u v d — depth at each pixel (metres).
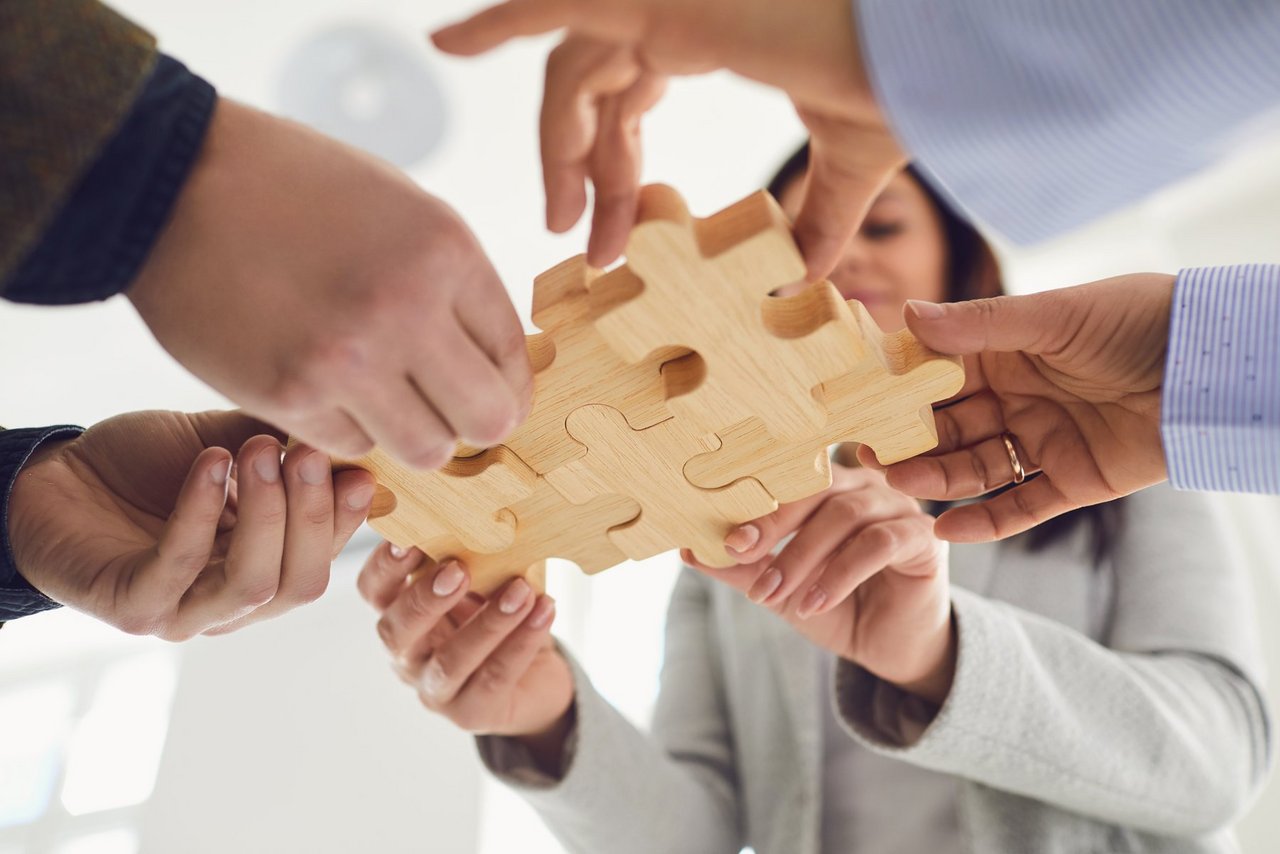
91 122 0.46
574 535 0.71
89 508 0.65
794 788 1.05
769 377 0.57
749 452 0.63
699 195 2.55
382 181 0.49
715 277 0.51
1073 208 0.46
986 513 0.71
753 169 2.47
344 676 2.62
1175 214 2.23
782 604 0.84
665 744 1.19
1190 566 1.05
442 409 0.49
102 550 0.62
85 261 0.47
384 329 0.46
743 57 0.44
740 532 0.68
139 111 0.47
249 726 2.58
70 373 2.62
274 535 0.60
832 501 0.76
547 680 0.96
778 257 0.50
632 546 0.71
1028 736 0.84
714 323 0.53
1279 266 0.61
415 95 2.19
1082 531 1.12
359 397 0.47
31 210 0.46
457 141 2.30
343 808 2.40
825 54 0.43
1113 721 0.87
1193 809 0.89
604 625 2.38
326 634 2.71
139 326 2.49
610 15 0.43
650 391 0.59
